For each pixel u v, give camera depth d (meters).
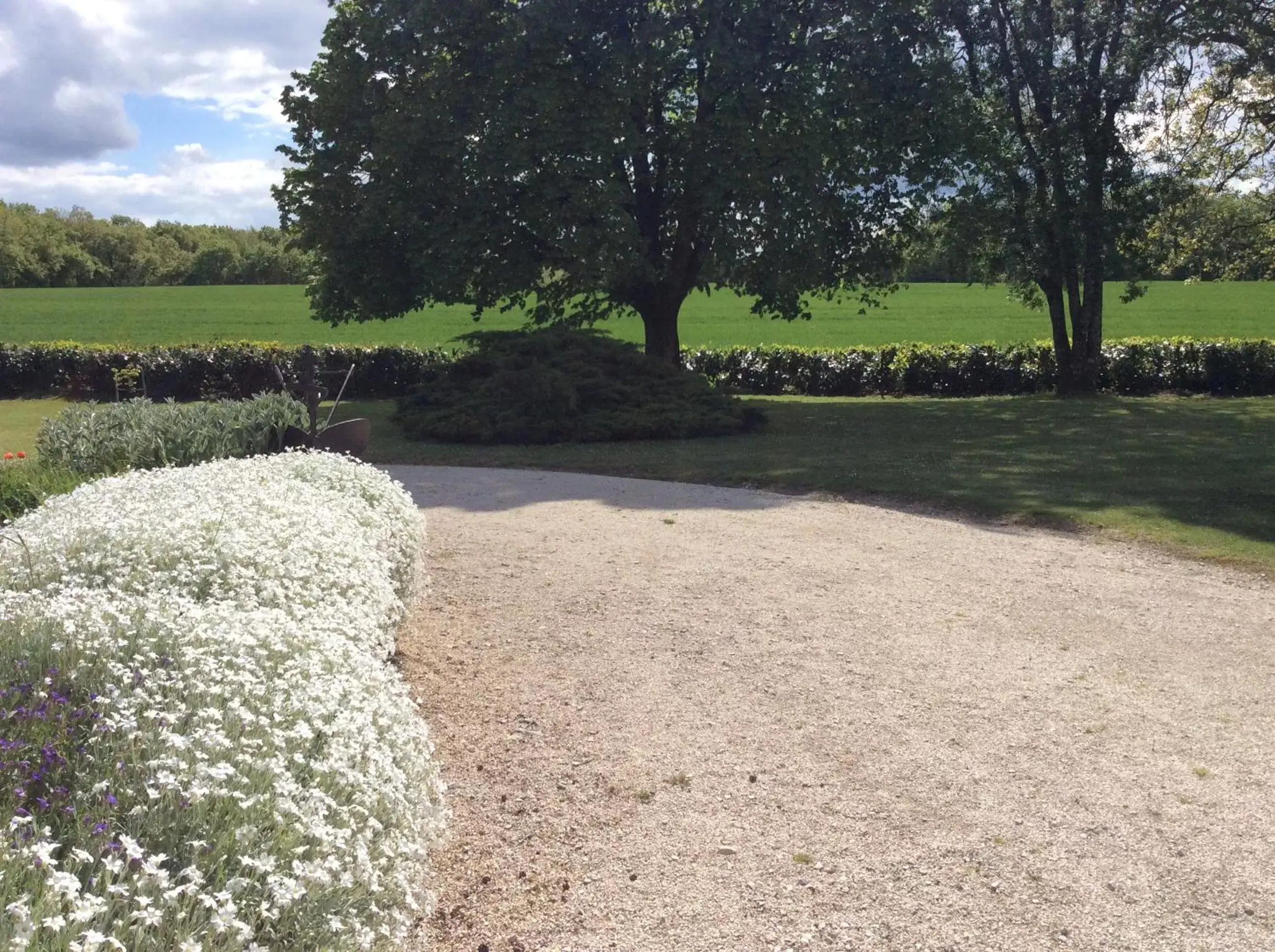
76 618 2.98
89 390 20.94
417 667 5.16
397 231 16.72
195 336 37.06
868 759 4.09
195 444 8.27
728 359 22.14
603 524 8.42
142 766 2.21
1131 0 18.09
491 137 15.38
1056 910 3.03
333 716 2.82
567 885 3.20
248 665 2.89
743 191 16.42
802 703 4.70
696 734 4.36
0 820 1.96
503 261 16.84
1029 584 6.66
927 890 3.14
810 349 22.08
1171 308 44.81
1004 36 19.06
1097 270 18.69
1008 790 3.82
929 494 9.63
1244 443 12.89
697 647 5.45
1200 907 3.04
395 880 2.40
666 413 14.26
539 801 3.78
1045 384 21.00
